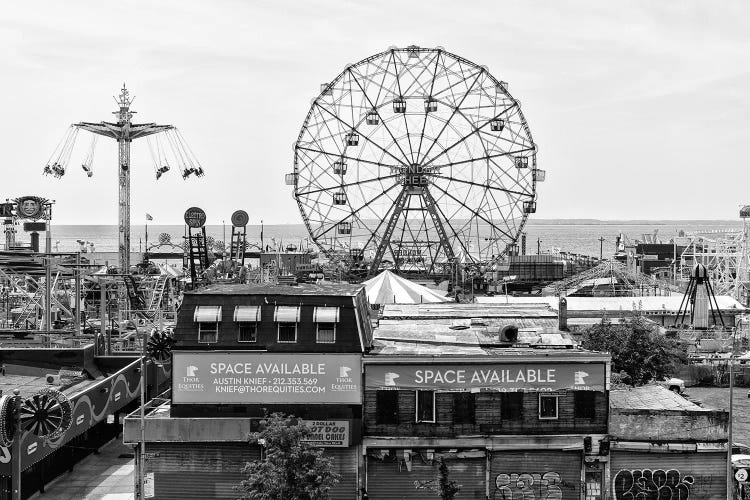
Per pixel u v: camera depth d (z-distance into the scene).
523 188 148.50
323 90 150.38
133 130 133.50
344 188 151.62
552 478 58.56
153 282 130.00
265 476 50.88
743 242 179.38
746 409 93.38
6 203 127.88
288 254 180.62
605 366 58.34
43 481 64.62
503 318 73.19
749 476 62.62
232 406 58.81
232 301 59.56
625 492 58.66
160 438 58.12
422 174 149.50
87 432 74.44
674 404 62.34
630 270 196.00
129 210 134.12
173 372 58.97
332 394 58.66
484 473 58.56
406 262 164.25
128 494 63.62
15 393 54.19
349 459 58.72
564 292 165.25
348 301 59.38
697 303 125.88
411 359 58.44
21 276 123.25
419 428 58.53
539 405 58.47
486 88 148.50
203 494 58.47
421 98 149.50
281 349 58.84
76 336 92.75
